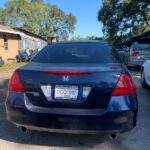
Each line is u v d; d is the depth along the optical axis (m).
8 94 4.18
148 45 15.34
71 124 3.82
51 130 3.92
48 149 4.23
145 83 9.21
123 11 42.84
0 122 5.46
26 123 3.99
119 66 4.33
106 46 5.14
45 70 4.00
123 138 4.69
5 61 26.20
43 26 65.31
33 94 3.99
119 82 3.90
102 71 3.92
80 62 4.59
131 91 3.97
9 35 28.02
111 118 3.80
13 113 4.08
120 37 47.09
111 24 47.12
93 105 3.85
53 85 3.92
